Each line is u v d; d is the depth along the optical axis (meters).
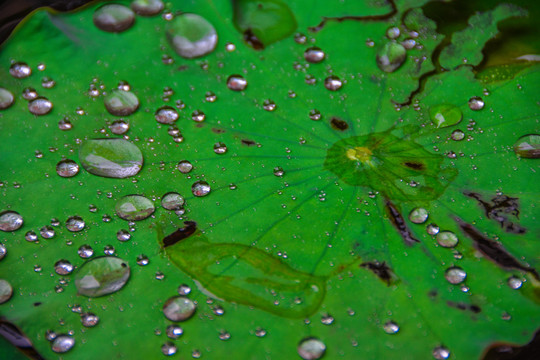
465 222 0.70
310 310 0.68
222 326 0.68
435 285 0.69
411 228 0.70
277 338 0.68
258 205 0.70
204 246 0.69
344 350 0.68
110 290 0.68
